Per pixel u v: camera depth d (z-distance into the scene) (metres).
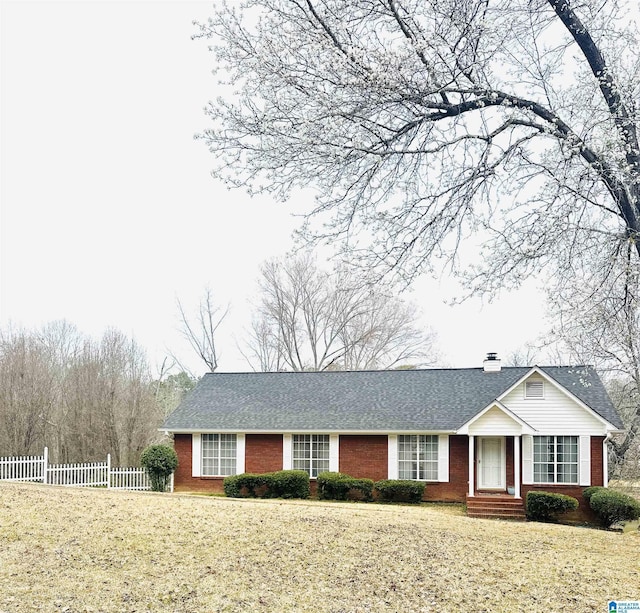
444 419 25.48
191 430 27.09
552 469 23.67
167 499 18.25
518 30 9.27
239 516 15.29
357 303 39.97
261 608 9.05
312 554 11.95
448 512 22.56
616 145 8.11
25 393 36.31
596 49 8.91
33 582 9.33
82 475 27.72
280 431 26.39
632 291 9.61
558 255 9.70
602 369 12.84
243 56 8.77
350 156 8.55
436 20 8.38
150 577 9.95
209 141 8.88
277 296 44.00
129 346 42.41
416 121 8.75
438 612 9.32
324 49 8.04
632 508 20.30
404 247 9.23
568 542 16.08
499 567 12.08
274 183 9.05
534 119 8.97
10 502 14.83
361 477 25.92
